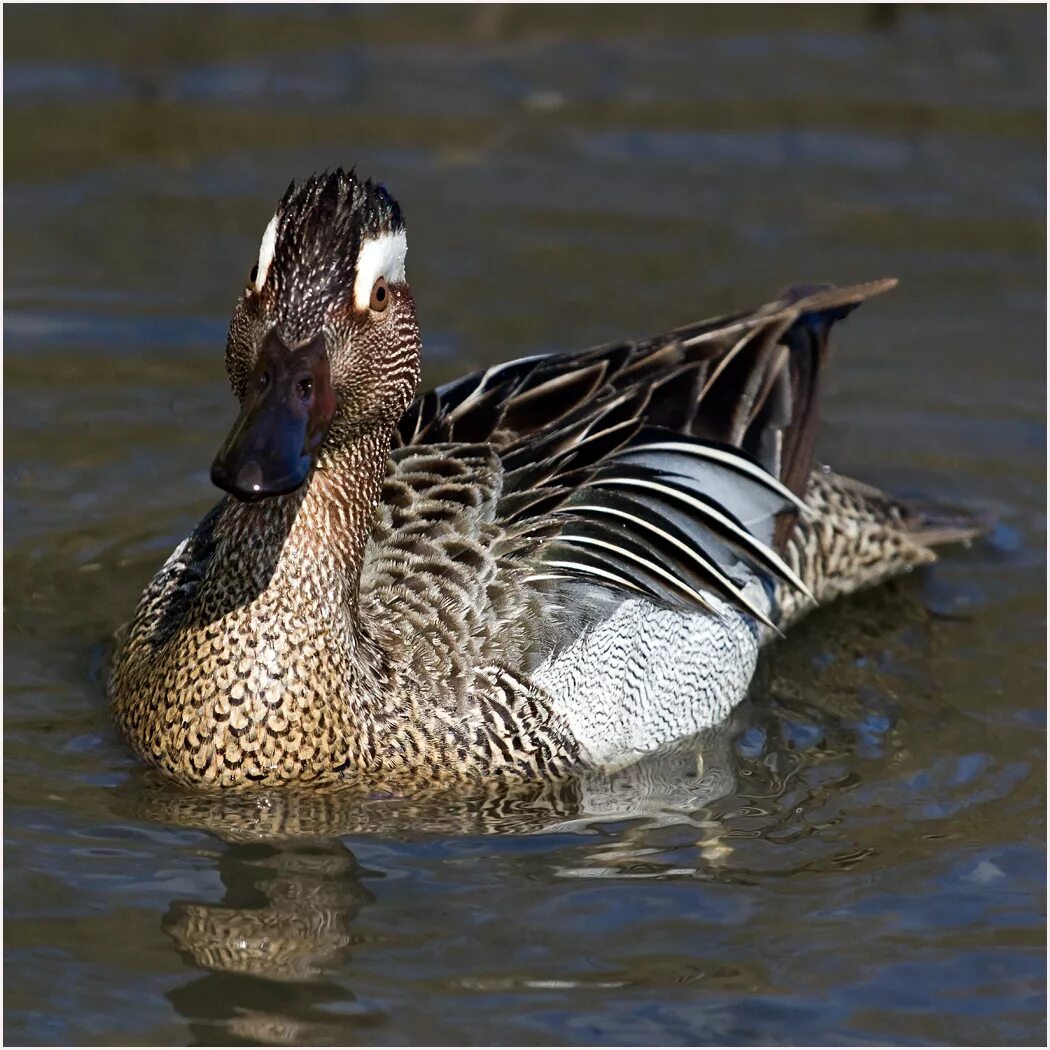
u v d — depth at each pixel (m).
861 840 12.43
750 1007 10.66
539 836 12.35
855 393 18.58
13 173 20.80
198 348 18.64
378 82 22.83
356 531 12.45
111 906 11.34
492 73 23.19
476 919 11.36
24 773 12.60
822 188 21.41
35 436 17.20
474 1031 10.35
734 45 24.00
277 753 12.32
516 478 13.28
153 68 22.75
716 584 13.80
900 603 15.88
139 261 19.77
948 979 10.99
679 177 21.47
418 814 12.53
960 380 18.78
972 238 20.64
